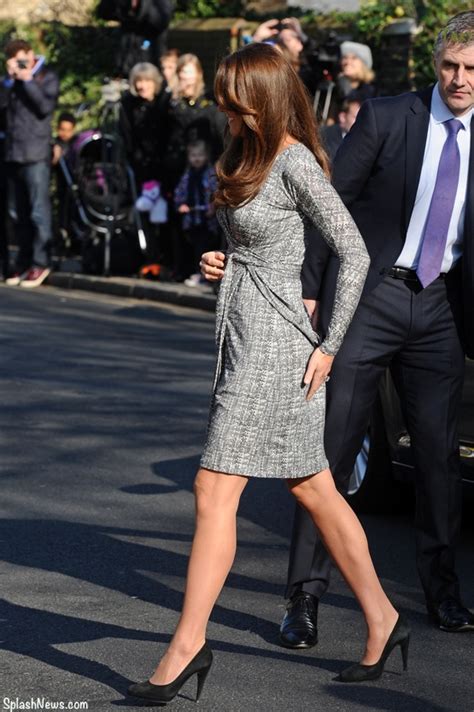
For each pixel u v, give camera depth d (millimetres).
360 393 13859
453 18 13398
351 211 13867
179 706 11875
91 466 20641
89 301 39969
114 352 30953
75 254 46062
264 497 19328
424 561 14289
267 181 11719
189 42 53875
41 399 25422
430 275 13648
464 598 15086
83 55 56812
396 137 13578
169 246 42469
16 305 38562
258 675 12672
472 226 13602
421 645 13648
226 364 12023
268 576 15828
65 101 55438
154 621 14109
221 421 11867
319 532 12492
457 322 14008
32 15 61406
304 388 11984
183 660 11773
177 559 16328
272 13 53969
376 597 12477
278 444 11961
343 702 12055
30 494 19016
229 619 14273
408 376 14133
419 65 44875
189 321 36375
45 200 43031
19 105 42156
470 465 16109
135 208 41875
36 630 13750
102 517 18016
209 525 11898
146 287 40375
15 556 16297
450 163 13516
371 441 17844
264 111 11578
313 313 13625
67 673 12586
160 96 40062
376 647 12477
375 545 17062
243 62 11609
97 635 13633
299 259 12023
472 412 16031
